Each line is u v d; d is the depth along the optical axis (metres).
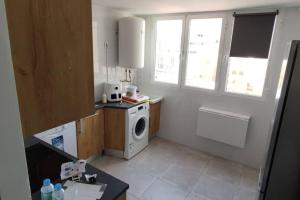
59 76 0.66
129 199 2.37
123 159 3.18
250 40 2.79
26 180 0.51
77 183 1.29
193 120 3.54
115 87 3.19
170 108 3.76
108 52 3.31
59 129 2.39
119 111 3.00
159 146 3.63
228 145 3.23
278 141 1.20
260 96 2.89
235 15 2.82
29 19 0.55
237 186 2.65
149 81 3.89
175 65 3.60
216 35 3.11
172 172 2.90
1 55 0.41
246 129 2.90
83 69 0.73
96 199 1.17
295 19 2.50
